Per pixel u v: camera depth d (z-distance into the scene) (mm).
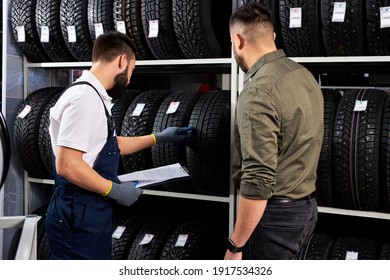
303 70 2080
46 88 3479
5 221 1634
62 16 3053
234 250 1950
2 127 2223
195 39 2672
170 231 3047
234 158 2102
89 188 2158
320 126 2100
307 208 2076
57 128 2303
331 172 2461
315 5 2381
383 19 2260
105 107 2277
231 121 2656
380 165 2357
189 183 2832
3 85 3291
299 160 2002
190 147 2695
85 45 3057
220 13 2793
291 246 2047
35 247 1619
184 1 2615
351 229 3006
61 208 2268
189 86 4027
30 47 3264
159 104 2953
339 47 2418
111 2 2908
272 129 1822
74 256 2268
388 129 2334
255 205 1828
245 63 2107
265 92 1857
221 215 3473
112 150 2307
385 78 3152
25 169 3393
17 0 3205
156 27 2734
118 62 2320
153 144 2629
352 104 2459
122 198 2273
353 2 2295
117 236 3092
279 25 2523
